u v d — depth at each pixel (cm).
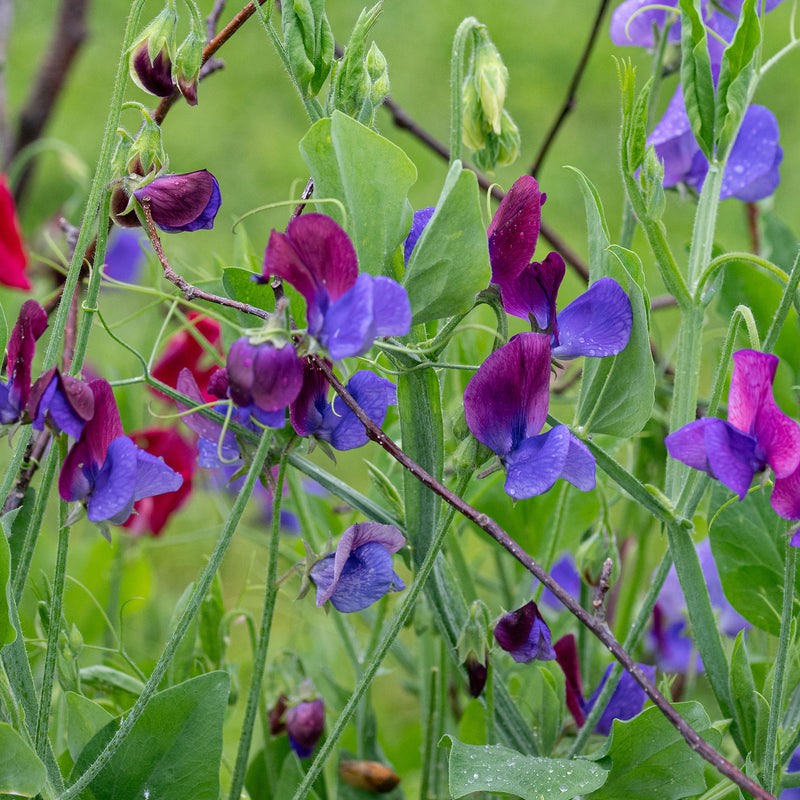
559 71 348
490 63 116
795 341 124
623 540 130
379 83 113
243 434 111
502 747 109
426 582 113
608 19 356
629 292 110
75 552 136
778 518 117
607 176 300
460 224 107
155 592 150
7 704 107
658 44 121
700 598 113
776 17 339
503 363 108
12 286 122
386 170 108
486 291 109
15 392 107
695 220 115
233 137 328
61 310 109
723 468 106
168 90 109
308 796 118
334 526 129
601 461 112
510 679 124
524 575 124
